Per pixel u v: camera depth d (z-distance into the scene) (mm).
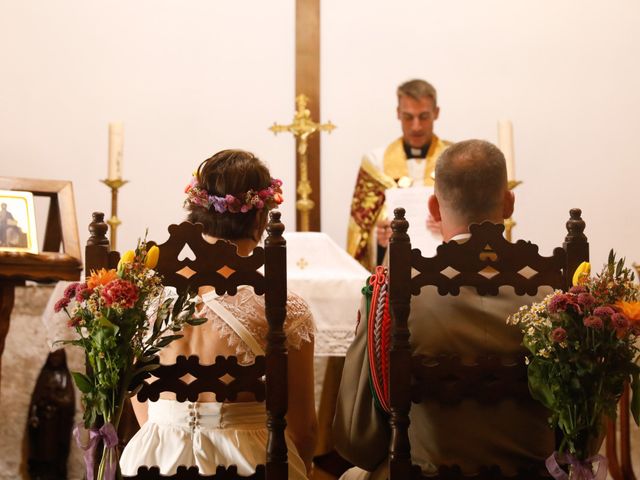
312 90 6348
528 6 6395
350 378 2150
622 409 4207
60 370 4695
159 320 2043
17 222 3660
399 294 2021
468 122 6395
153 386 2098
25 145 6172
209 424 2225
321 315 3910
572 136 6344
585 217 6320
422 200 4375
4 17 6195
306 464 2352
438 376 2043
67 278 3650
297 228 6281
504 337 2078
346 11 6414
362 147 6371
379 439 2119
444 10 6418
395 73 6406
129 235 6234
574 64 6371
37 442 4656
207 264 2072
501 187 2162
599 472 1960
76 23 6254
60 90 6219
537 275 2057
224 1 6387
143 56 6309
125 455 2250
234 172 2283
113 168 4641
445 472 2037
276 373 2076
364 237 5605
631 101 6344
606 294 1896
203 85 6344
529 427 2070
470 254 2047
